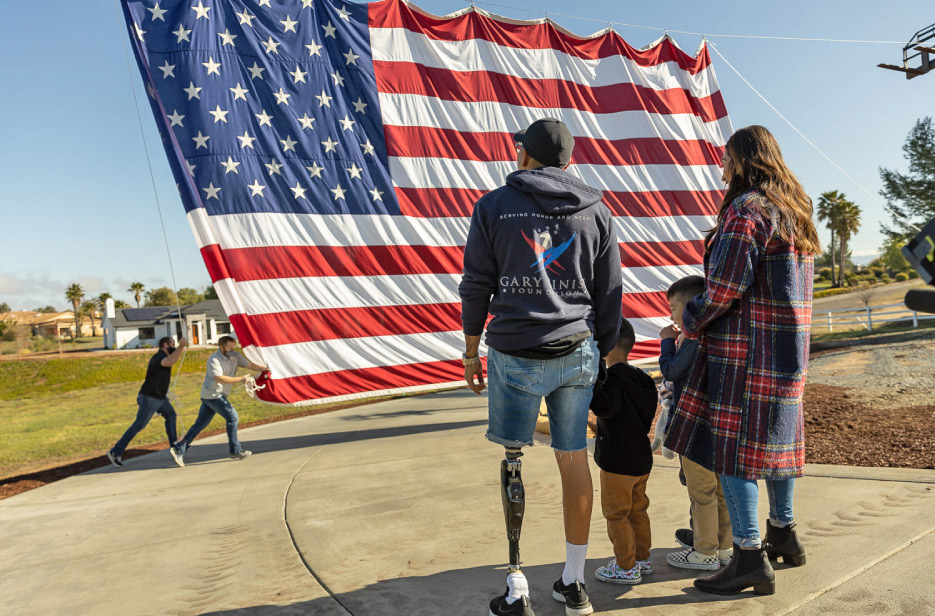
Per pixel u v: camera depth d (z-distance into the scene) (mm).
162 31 6895
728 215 2266
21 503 5398
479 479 4754
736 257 2176
